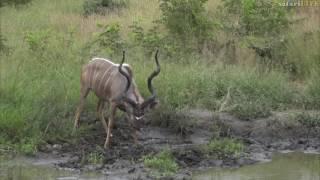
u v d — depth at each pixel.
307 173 19.47
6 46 30.81
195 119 24.38
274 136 24.02
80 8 43.69
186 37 33.00
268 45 32.84
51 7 44.25
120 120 23.72
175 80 27.03
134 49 31.77
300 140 23.73
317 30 33.62
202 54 32.44
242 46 32.84
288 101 27.30
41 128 21.70
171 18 33.16
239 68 30.00
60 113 22.80
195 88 27.02
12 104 22.39
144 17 39.09
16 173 18.52
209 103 26.05
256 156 21.53
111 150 20.94
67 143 21.36
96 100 24.11
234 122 24.83
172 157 20.38
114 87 21.23
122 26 36.84
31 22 39.59
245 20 34.62
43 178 18.03
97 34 33.66
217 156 21.05
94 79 21.86
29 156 20.12
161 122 23.77
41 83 24.50
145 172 18.95
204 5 37.59
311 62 31.03
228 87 27.05
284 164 20.61
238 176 19.03
